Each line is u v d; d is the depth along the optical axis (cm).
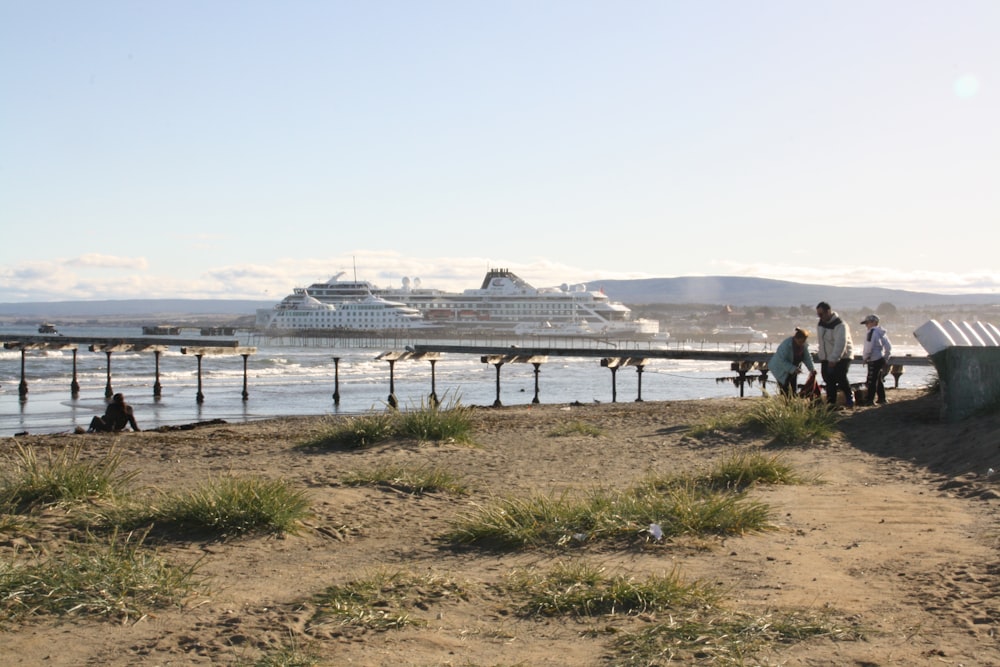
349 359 8375
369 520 743
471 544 669
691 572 575
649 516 704
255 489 722
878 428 1277
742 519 699
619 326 15638
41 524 682
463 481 942
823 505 791
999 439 997
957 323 1396
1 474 840
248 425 1764
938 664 402
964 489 834
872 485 895
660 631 446
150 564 566
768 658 412
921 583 536
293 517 704
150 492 843
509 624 475
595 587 529
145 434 1584
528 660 419
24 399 3716
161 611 493
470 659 421
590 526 688
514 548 650
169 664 413
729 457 1069
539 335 15000
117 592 511
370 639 448
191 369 6450
